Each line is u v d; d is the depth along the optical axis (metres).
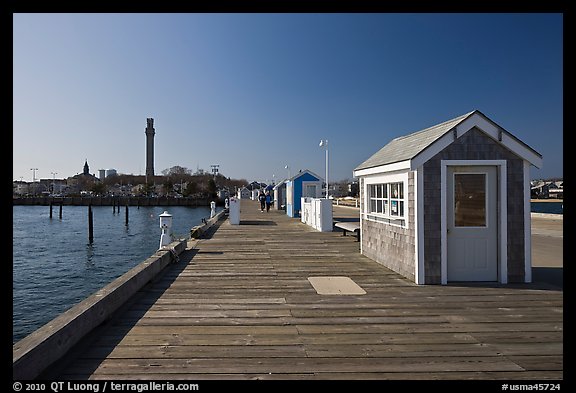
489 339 4.26
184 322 4.80
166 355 3.83
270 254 9.85
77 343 4.05
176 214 66.94
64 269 21.03
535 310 5.27
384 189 8.43
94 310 4.48
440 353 3.89
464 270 6.84
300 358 3.78
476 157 6.73
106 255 25.97
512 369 3.57
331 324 4.74
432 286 6.57
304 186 23.22
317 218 15.95
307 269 7.99
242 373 3.47
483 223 6.83
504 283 6.71
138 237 36.03
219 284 6.73
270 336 4.34
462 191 6.83
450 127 6.76
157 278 7.15
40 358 3.35
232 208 18.47
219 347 4.03
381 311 5.24
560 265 8.57
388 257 8.07
